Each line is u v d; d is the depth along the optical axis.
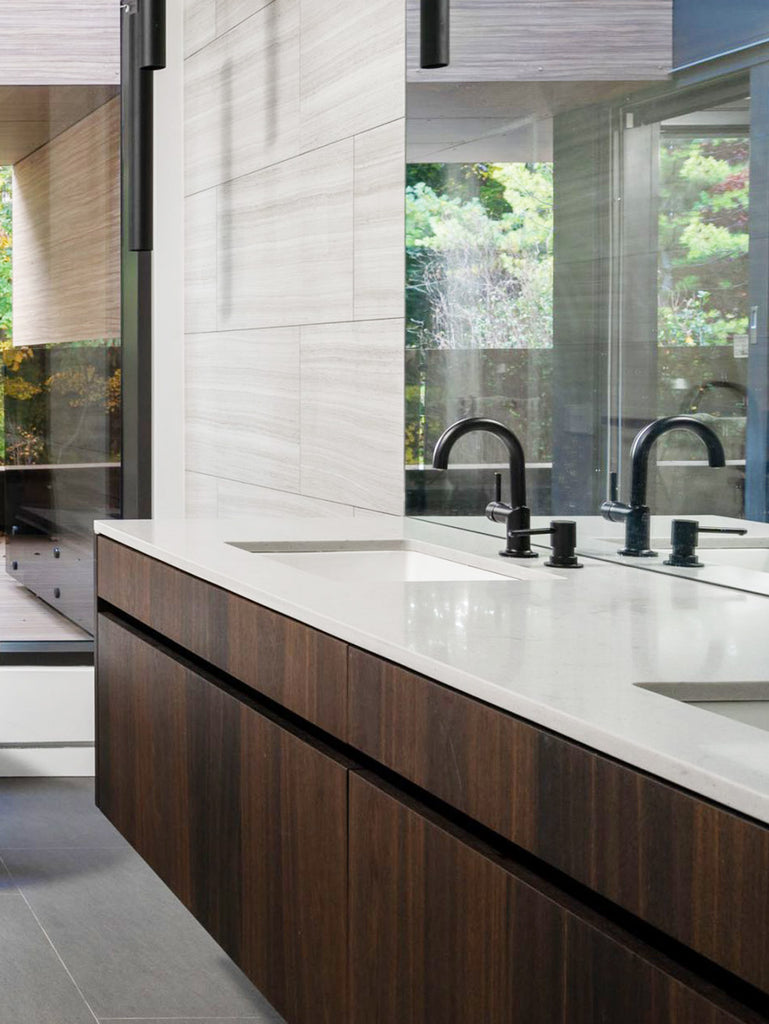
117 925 3.09
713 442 2.03
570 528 2.35
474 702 1.40
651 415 2.21
